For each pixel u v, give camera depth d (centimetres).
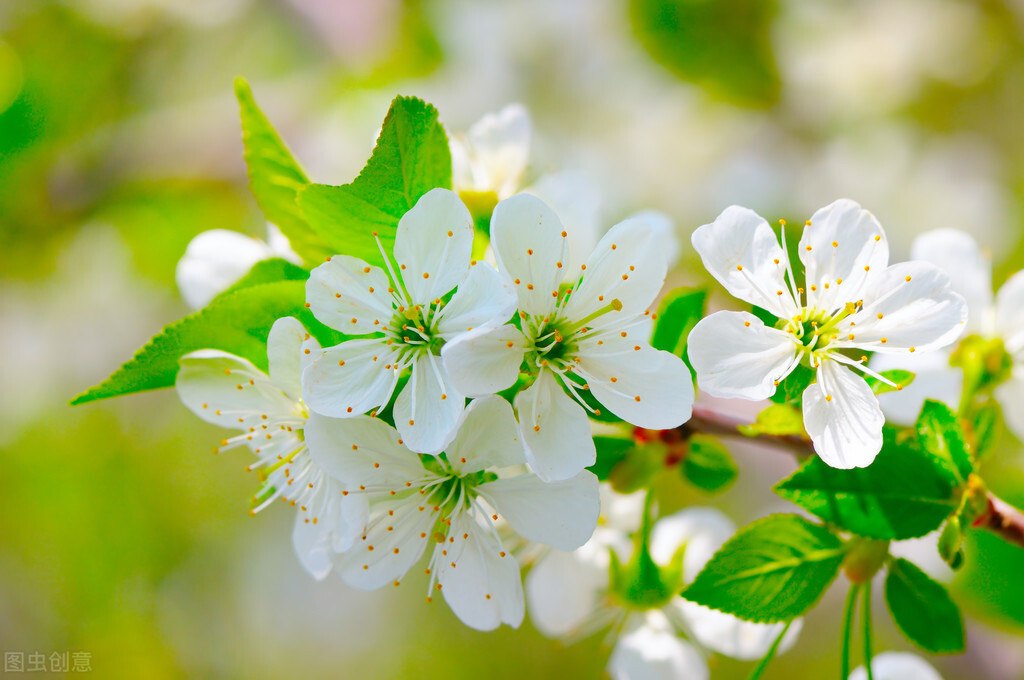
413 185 31
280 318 31
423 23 50
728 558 31
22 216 47
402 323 31
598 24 51
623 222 31
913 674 33
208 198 49
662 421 31
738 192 51
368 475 31
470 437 31
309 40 51
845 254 31
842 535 31
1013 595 34
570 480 31
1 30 48
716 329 31
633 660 33
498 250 31
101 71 50
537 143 49
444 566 31
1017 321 33
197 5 51
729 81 50
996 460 36
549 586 34
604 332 31
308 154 50
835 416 31
